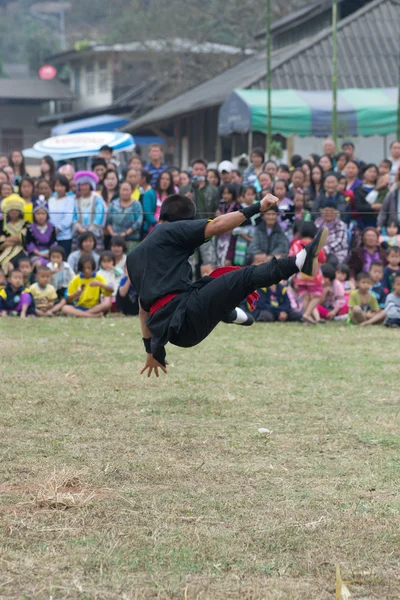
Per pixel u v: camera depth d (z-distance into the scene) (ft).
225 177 51.83
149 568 15.01
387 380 30.42
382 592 14.26
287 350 36.45
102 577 14.58
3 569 14.83
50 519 17.21
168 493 18.86
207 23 144.77
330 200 47.14
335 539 16.35
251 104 70.44
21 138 179.22
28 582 14.37
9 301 46.24
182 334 18.26
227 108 74.79
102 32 202.80
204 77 142.41
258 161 53.36
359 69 90.89
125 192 48.70
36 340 37.93
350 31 92.99
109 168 53.62
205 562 15.28
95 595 13.91
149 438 23.16
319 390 28.86
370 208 49.14
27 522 16.98
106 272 46.78
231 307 18.19
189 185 49.11
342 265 46.34
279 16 140.15
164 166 56.54
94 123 129.39
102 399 27.35
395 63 91.86
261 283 17.99
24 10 290.35
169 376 30.86
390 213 47.50
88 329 41.50
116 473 20.18
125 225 48.70
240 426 24.43
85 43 166.61
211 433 23.67
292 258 17.92
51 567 14.94
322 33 92.94
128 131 123.95
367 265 46.88
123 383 29.60
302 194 48.24
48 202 49.44
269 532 16.65
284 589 14.26
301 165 52.95
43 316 46.19
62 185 49.16
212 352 35.81
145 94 145.69
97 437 23.24
